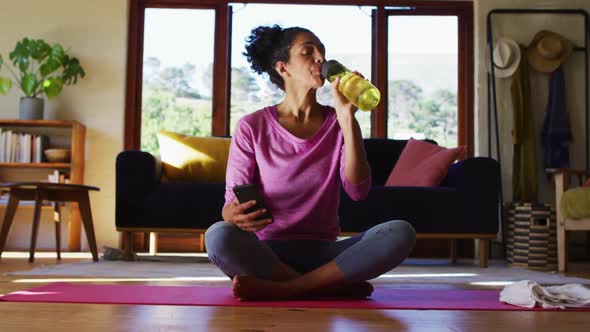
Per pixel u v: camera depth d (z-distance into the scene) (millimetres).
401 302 1772
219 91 5660
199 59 5715
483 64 5535
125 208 4098
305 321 1403
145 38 5730
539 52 5438
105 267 3402
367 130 5695
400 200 4102
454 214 4113
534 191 5352
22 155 5375
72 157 5336
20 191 4055
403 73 5691
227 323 1363
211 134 5672
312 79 1799
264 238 1826
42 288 2098
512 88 5445
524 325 1395
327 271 1758
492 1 5566
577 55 5543
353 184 1749
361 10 5688
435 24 5688
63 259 4266
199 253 5344
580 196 3990
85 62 5648
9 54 5305
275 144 1827
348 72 1642
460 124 5648
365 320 1434
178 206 4102
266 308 1617
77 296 1859
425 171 4328
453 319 1474
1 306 1633
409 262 4605
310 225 1818
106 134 5602
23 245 5551
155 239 4988
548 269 4395
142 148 5695
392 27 5688
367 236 1769
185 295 1907
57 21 5668
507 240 4758
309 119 1871
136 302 1729
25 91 5355
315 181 1795
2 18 5688
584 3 5555
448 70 5688
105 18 5664
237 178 1834
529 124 5406
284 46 1824
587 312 1627
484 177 4125
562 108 5418
